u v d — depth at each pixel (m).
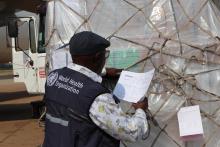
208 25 4.00
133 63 3.99
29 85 12.78
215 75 3.92
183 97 3.90
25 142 9.12
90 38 3.04
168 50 3.96
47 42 4.25
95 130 2.95
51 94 3.09
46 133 3.12
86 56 3.05
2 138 9.62
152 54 3.97
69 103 2.97
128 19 4.04
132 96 3.29
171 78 3.92
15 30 12.21
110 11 4.06
